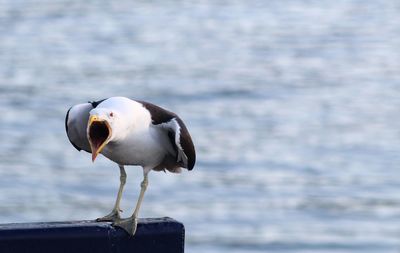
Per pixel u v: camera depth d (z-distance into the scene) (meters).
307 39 75.94
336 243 28.77
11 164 36.53
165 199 32.34
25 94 52.34
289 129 43.72
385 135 42.16
